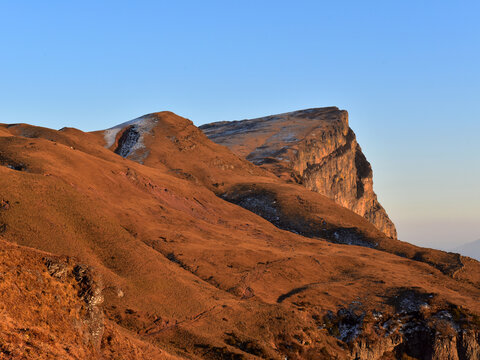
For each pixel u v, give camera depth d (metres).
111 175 119.56
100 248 80.19
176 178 149.12
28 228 76.62
